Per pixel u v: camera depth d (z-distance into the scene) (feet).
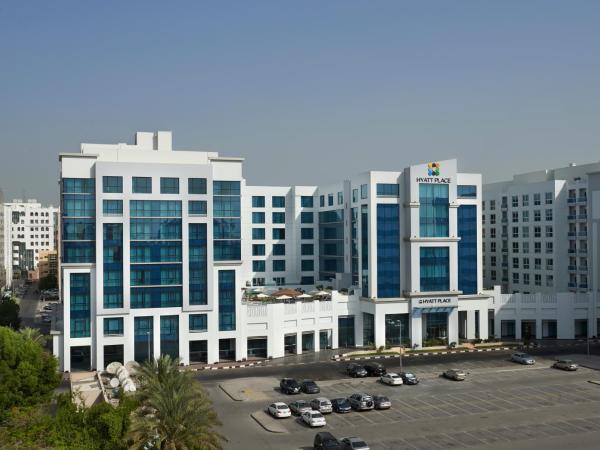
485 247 463.01
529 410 209.46
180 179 283.38
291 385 234.17
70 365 271.69
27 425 156.04
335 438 168.45
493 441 177.06
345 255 369.30
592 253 372.79
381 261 327.06
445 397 227.61
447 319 333.62
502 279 444.14
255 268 431.43
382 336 322.75
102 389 227.81
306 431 187.83
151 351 278.67
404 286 330.54
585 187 379.96
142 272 278.26
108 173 273.54
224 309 292.40
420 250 328.90
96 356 271.90
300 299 339.16
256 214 432.66
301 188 437.99
